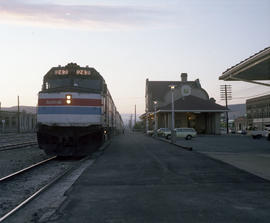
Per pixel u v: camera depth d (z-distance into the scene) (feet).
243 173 31.19
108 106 70.28
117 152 57.11
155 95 203.21
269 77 47.39
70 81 50.06
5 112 237.04
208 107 154.92
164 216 16.49
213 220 15.72
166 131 119.44
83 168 36.50
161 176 29.60
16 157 49.93
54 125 44.75
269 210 17.58
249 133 190.29
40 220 15.94
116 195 21.58
